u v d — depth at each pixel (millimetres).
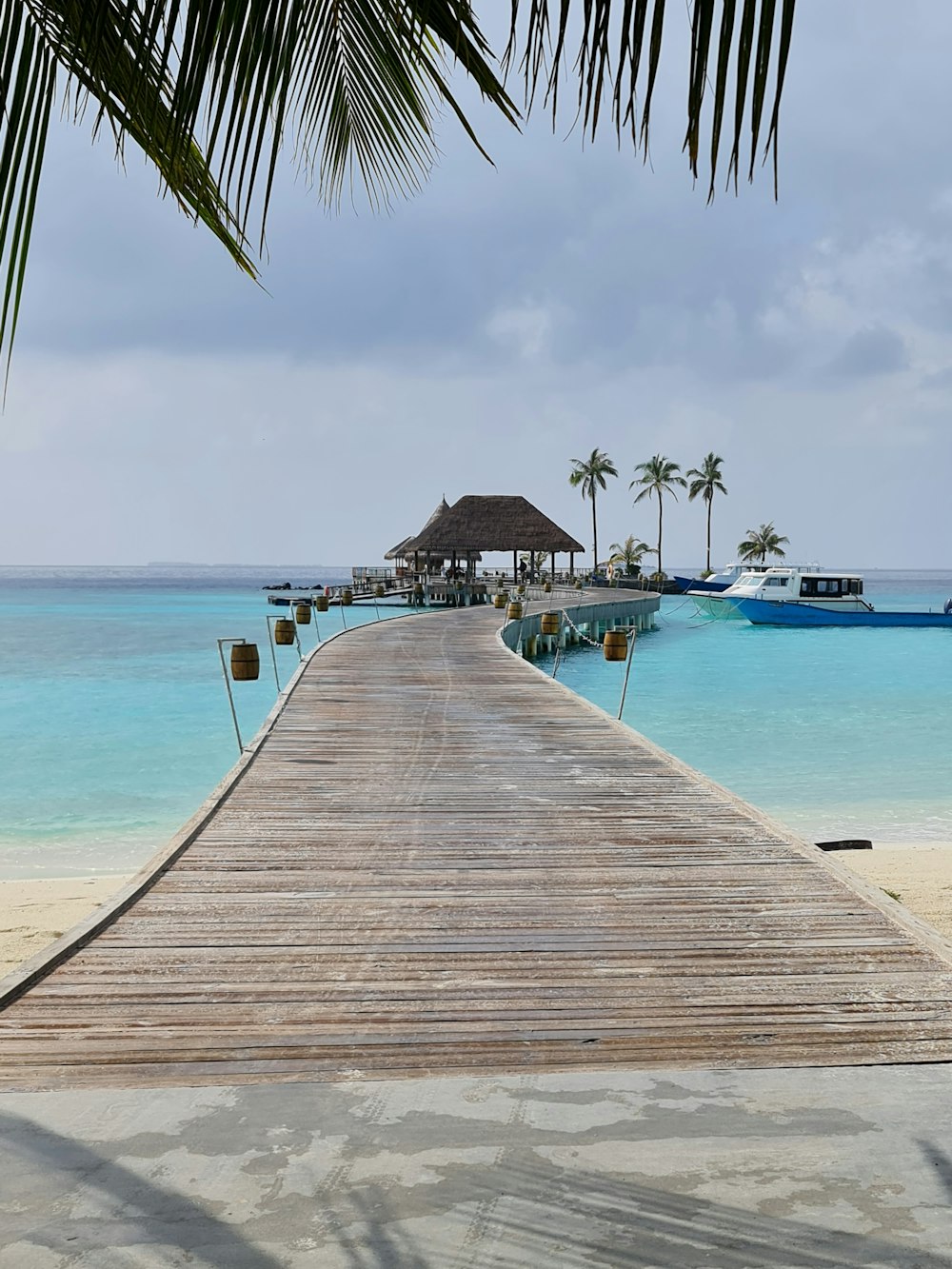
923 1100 2561
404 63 2062
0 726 18156
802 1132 2373
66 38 1862
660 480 91438
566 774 7457
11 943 6633
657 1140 2336
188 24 1716
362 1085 2660
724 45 1332
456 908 4336
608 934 4004
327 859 5152
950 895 7730
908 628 45812
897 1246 1900
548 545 56469
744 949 3814
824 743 16953
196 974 3551
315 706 11102
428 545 56656
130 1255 1881
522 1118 2457
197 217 2230
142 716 19453
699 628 48031
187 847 5355
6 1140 2346
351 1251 1892
